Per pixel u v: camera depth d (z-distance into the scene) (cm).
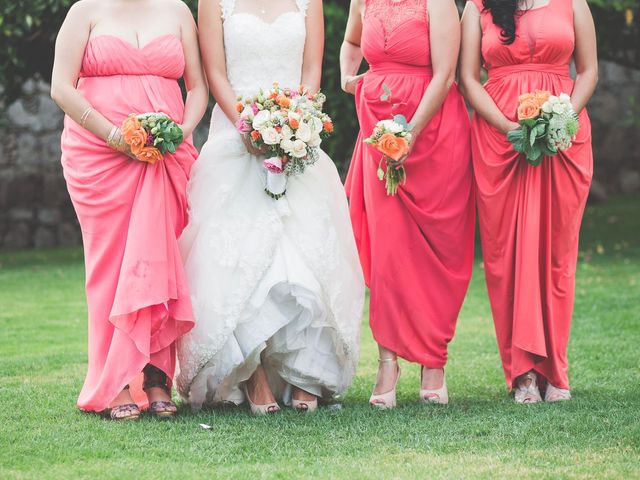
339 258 831
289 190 821
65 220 2500
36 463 664
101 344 807
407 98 848
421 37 842
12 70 1909
